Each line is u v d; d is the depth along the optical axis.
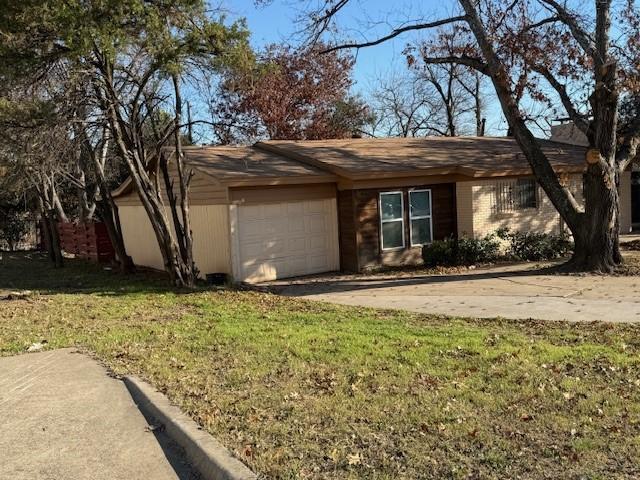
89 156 19.14
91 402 6.06
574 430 4.61
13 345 8.54
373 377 6.18
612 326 8.19
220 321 9.84
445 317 9.52
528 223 19.36
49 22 11.23
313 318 9.84
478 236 18.23
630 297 10.45
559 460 4.14
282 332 8.62
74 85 13.05
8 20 11.17
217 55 13.16
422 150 20.16
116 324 9.92
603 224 13.78
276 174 15.68
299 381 6.20
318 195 16.62
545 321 8.81
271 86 31.66
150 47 12.36
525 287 12.22
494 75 14.29
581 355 6.66
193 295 13.16
